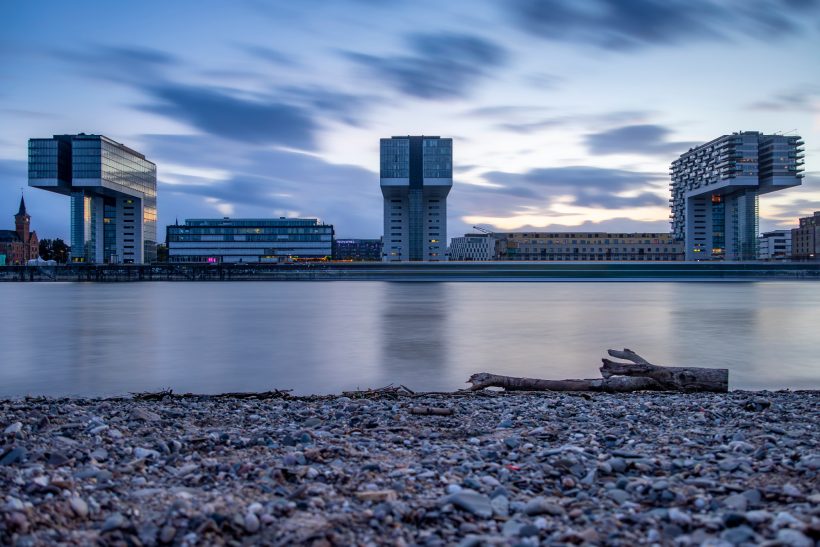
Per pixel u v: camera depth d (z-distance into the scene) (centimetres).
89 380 2873
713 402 1684
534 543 615
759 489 769
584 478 863
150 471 899
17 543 613
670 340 4581
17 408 1466
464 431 1251
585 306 8931
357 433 1224
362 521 696
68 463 916
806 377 2894
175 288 17012
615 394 1989
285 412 1535
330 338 4750
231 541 638
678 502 740
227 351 3966
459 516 707
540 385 2111
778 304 9256
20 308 8556
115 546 623
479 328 5572
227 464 926
